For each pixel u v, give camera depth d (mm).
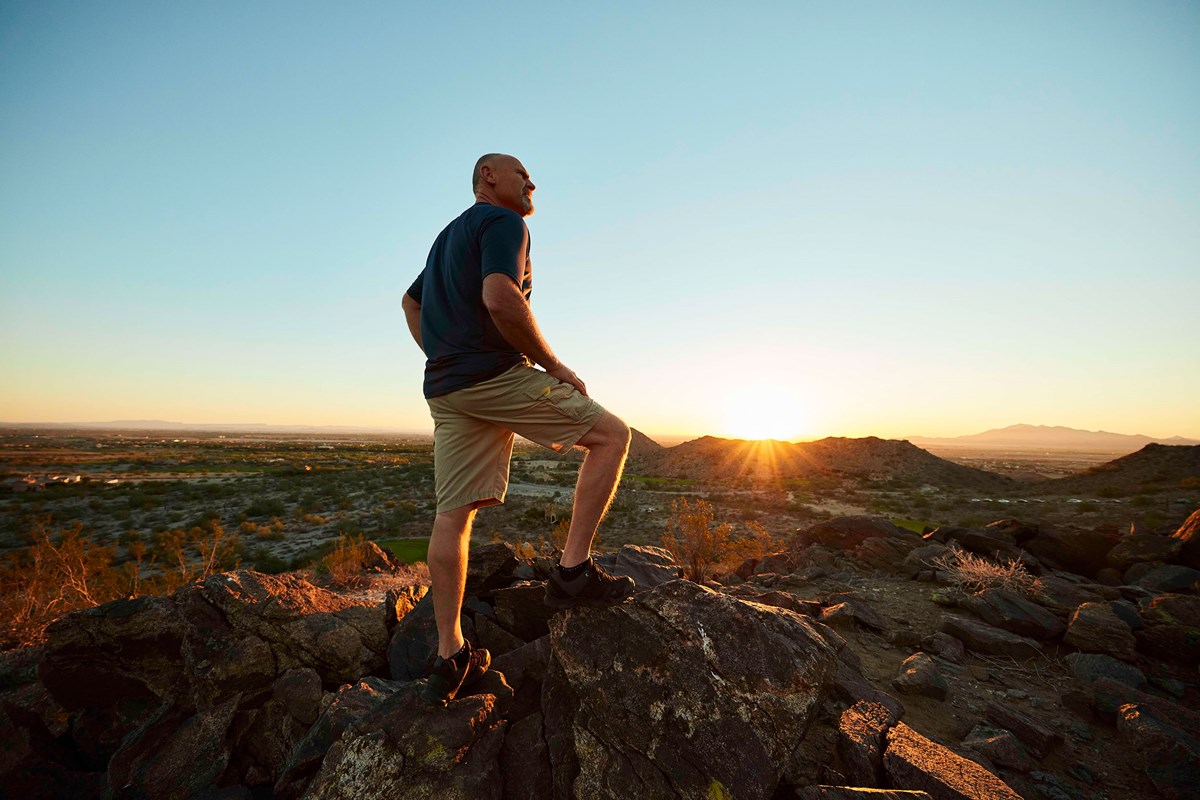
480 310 2051
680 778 2102
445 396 2064
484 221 2057
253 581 4094
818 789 2254
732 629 2385
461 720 2416
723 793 2006
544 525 31562
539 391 1988
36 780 3281
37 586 7594
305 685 3523
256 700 3545
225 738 3336
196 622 3674
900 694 3727
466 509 2148
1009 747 2973
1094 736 3293
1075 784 2830
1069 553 7070
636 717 2293
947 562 7000
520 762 2473
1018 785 2750
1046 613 5020
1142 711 3240
